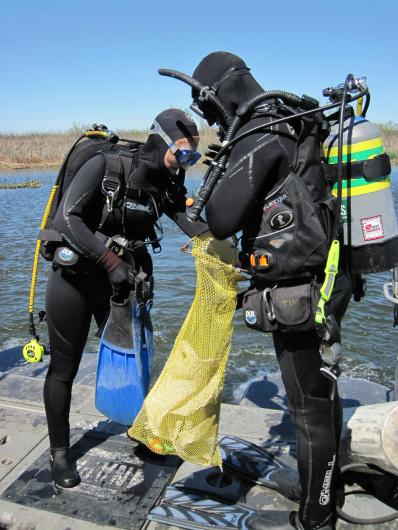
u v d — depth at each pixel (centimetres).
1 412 315
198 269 216
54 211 255
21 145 4356
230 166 192
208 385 222
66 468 251
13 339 552
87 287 246
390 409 218
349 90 194
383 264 193
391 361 480
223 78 204
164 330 557
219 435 286
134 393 250
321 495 201
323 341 184
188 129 233
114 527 223
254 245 196
